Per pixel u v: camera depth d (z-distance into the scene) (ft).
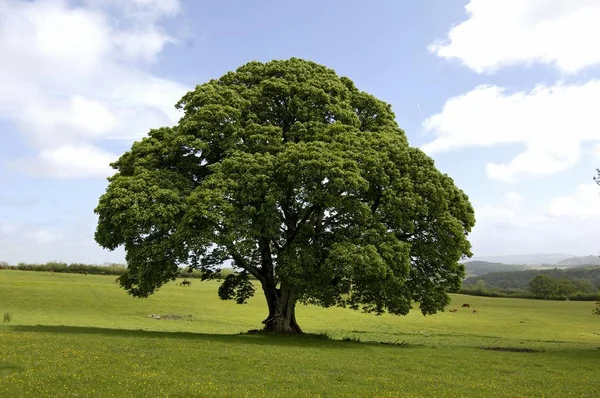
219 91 105.50
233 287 121.80
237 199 89.71
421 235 104.94
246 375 56.03
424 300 107.45
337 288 97.91
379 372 64.85
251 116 102.73
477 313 254.47
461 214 109.91
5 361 55.21
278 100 109.60
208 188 87.04
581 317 247.09
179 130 100.58
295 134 102.47
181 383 48.93
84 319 152.15
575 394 56.75
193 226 84.58
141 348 71.67
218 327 150.30
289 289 107.76
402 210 95.71
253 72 114.73
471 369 74.23
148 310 194.80
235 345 82.17
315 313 219.41
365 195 99.45
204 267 105.81
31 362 55.26
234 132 96.78
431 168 104.83
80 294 227.61
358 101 118.42
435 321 209.87
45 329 97.50
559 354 102.47
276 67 113.50
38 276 314.14
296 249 91.81
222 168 91.40
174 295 254.06
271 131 98.63
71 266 384.88
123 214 84.74
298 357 72.33
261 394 46.57
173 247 87.40
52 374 49.37
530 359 90.58
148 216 84.74
